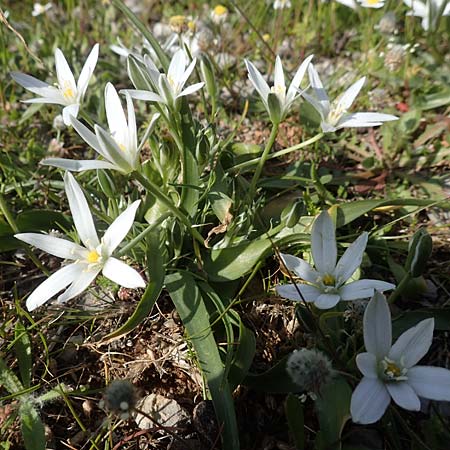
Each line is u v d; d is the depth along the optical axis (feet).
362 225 0.75
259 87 0.62
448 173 0.82
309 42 1.12
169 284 0.60
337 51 1.11
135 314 0.52
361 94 0.96
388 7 1.05
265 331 0.62
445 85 0.93
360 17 1.10
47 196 0.77
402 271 0.65
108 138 0.49
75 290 0.50
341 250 0.68
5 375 0.56
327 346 0.52
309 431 0.53
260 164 0.66
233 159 0.75
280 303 0.63
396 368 0.46
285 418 0.55
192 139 0.65
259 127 0.93
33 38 1.10
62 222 0.68
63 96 0.63
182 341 0.61
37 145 0.85
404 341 0.47
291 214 0.59
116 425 0.54
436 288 0.67
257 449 0.53
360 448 0.50
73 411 0.52
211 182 0.66
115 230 0.51
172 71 0.64
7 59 1.02
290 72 1.03
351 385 0.52
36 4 1.13
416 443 0.50
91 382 0.59
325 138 0.89
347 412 0.48
